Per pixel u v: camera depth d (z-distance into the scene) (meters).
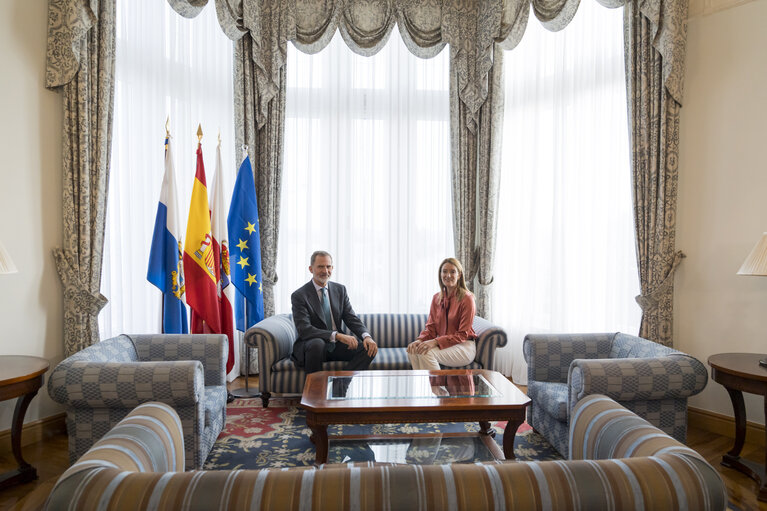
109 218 3.50
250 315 4.08
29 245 3.02
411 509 0.88
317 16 4.37
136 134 3.69
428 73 4.64
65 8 3.10
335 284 3.91
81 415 2.39
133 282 3.68
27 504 2.29
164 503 0.87
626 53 3.56
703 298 3.38
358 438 2.48
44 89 3.11
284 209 4.52
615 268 3.82
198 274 3.53
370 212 4.63
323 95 4.57
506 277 4.53
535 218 4.30
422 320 4.18
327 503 0.88
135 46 3.64
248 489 0.90
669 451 1.11
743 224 3.18
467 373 2.92
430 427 3.29
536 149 4.27
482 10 4.34
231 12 3.96
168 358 3.03
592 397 1.63
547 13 3.89
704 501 0.95
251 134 4.24
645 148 3.46
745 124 3.16
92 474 0.94
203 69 4.20
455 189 4.51
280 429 3.20
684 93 3.46
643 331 3.49
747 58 3.15
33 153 3.05
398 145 4.60
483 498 0.90
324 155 4.59
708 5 3.33
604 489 0.93
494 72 4.36
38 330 3.08
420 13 4.45
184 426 2.42
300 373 3.53
